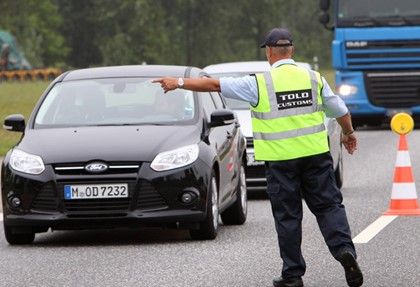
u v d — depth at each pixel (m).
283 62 18.42
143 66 27.31
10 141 49.34
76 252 22.92
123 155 23.56
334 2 57.16
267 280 19.22
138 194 23.45
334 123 33.69
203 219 23.81
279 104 18.20
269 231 25.53
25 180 23.67
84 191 23.47
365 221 26.73
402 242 23.27
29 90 96.94
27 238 24.38
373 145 49.88
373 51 56.88
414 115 58.75
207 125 25.22
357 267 17.62
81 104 25.81
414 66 56.97
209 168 24.00
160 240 24.47
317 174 18.20
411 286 18.48
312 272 19.84
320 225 18.20
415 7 56.66
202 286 18.75
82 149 23.77
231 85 18.12
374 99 57.53
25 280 19.69
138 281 19.31
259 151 18.28
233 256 21.88
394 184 28.19
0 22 194.75
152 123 25.12
